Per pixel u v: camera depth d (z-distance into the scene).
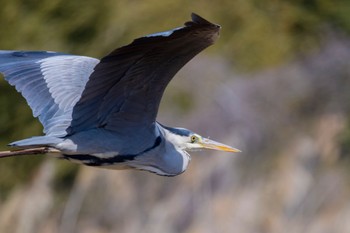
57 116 8.03
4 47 20.25
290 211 16.16
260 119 17.23
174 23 19.58
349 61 18.16
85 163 7.91
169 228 16.44
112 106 7.67
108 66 7.17
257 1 19.98
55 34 20.00
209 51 18.95
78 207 17.55
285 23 19.69
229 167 16.66
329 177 16.33
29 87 8.28
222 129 17.27
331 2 19.77
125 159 7.94
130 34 19.56
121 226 16.86
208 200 16.44
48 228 17.72
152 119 7.82
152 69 7.34
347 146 16.64
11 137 19.41
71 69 8.37
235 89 17.89
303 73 18.11
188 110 17.78
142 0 19.84
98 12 19.84
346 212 15.87
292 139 16.94
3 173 18.62
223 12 19.78
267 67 18.94
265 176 16.53
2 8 20.36
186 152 8.80
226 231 16.14
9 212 18.38
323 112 17.33
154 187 16.86
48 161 18.34
